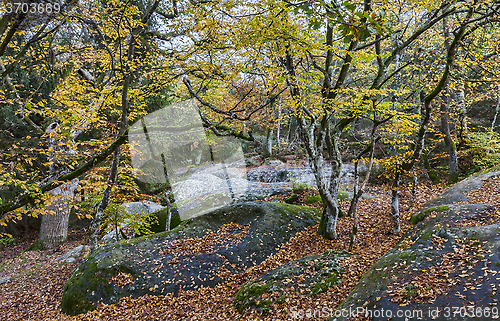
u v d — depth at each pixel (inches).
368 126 614.9
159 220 386.3
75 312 238.2
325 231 304.3
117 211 334.3
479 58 327.3
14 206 207.0
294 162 634.8
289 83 270.2
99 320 219.5
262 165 617.9
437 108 475.8
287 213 346.0
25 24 188.9
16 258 429.1
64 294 256.2
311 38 263.9
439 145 572.4
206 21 218.2
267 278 215.5
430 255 172.2
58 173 242.4
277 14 212.1
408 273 163.5
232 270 263.9
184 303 225.6
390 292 153.2
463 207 238.5
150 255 280.8
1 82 226.2
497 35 356.8
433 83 427.2
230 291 235.5
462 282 141.6
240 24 223.0
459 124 514.6
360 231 309.1
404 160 286.2
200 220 331.0
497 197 276.1
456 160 467.5
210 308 213.0
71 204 336.5
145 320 209.5
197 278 254.7
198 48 227.5
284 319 170.2
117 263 266.4
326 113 280.4
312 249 287.1
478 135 470.9
